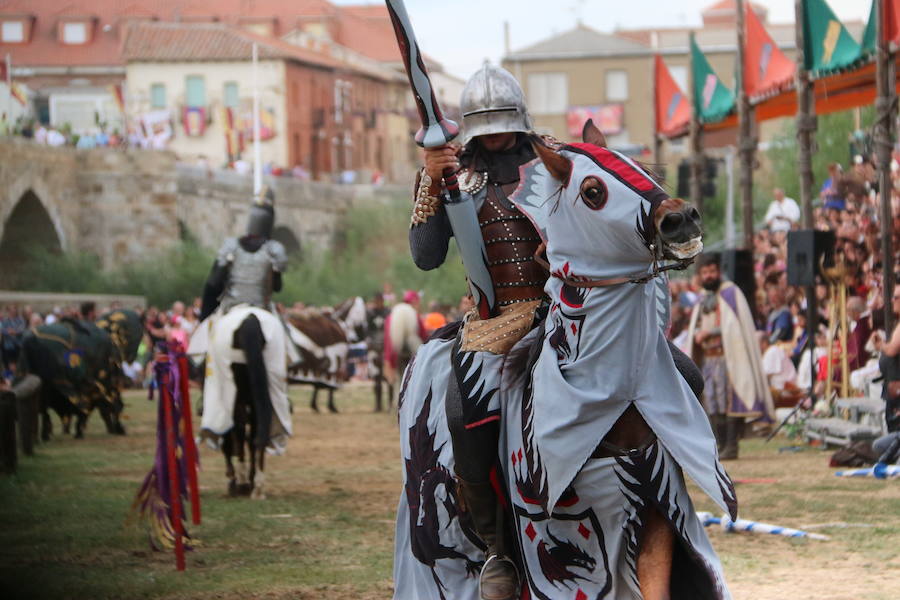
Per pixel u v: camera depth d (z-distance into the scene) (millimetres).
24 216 64000
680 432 5906
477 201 6613
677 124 29656
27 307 38031
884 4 16953
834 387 19484
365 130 110500
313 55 102875
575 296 5965
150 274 63312
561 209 5988
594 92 94750
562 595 6059
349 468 17641
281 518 12828
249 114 94375
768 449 18453
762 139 76750
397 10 6137
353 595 9172
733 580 9297
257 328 13688
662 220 5539
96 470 17781
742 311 17250
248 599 9156
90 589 9602
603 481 5855
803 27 19625
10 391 17141
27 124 70188
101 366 23719
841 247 20859
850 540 10711
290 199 78312
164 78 94938
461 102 6703
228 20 109062
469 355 6473
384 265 78500
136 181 68250
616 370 5852
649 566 5785
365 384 43312
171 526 11031
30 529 12398
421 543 6754
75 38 97062
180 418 10875
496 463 6395
